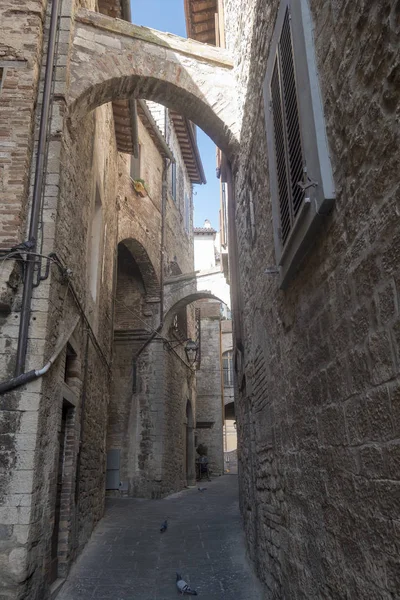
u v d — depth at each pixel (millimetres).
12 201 4793
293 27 3234
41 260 4844
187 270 20484
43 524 4570
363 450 2289
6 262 4555
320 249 2908
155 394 14070
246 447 7055
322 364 2963
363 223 2219
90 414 7719
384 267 2010
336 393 2695
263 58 4809
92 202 7840
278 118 3877
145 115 14367
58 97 5539
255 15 5219
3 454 4254
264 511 5160
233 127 6914
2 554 4008
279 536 4305
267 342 4977
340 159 2479
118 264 15000
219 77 7094
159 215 16125
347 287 2463
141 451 13672
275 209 4023
